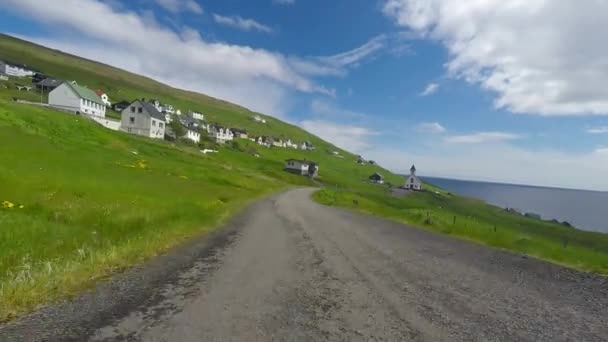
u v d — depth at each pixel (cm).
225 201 2959
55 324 513
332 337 532
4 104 4872
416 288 822
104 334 493
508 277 981
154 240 1148
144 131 9775
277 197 4369
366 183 14588
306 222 2103
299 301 689
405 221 2530
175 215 1705
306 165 12569
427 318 632
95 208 1562
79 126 5434
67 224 1313
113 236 1212
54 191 1853
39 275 688
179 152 7338
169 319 560
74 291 652
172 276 805
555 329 614
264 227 1788
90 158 3825
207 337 505
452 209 8788
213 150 11812
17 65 14588
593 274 1078
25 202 1532
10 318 523
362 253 1224
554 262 1278
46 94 11656
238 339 505
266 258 1066
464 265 1112
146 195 2347
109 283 715
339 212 2966
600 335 597
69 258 856
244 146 16088
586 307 745
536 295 816
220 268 909
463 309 691
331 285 812
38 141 3872
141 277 775
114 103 15162
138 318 556
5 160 2683
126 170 3684
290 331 545
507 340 558
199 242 1261
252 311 620
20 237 989
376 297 738
